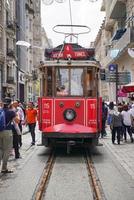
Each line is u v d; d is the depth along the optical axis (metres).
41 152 18.53
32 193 10.21
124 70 44.31
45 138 17.44
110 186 11.07
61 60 17.58
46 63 17.56
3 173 13.09
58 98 17.45
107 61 56.81
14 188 10.82
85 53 17.92
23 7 73.75
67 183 11.54
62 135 17.03
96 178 12.23
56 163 15.32
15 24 63.34
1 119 12.80
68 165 14.82
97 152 18.52
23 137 26.41
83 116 17.41
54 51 18.06
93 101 17.41
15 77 62.44
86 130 17.05
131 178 12.25
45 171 13.48
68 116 17.34
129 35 36.12
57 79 17.50
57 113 17.45
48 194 10.14
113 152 18.42
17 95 62.69
